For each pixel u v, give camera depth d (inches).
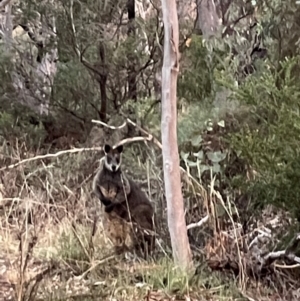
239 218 236.7
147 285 209.0
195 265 221.8
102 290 205.6
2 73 373.1
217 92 319.6
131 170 291.3
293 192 216.7
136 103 344.5
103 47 356.2
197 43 339.3
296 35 329.4
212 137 274.2
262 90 250.4
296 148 216.7
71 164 315.9
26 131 358.0
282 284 219.0
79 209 266.1
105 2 357.7
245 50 361.1
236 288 211.6
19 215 266.8
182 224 219.8
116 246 240.5
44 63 403.2
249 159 228.4
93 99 366.9
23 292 193.2
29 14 365.7
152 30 358.6
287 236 221.9
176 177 218.1
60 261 226.2
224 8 427.8
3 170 305.4
